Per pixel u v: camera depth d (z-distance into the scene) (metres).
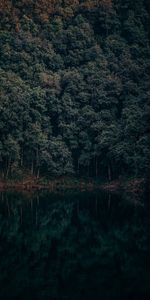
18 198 61.03
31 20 97.56
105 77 85.12
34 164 79.06
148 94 78.56
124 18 103.94
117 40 98.06
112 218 40.75
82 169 80.06
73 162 80.56
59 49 96.12
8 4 98.06
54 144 77.81
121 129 75.69
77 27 96.75
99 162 78.50
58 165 77.69
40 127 80.44
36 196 63.88
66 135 80.06
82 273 22.78
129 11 102.31
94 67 88.12
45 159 76.94
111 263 24.62
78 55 93.88
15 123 77.69
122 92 83.94
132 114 75.56
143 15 104.31
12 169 76.56
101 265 24.28
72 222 40.38
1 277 22.39
